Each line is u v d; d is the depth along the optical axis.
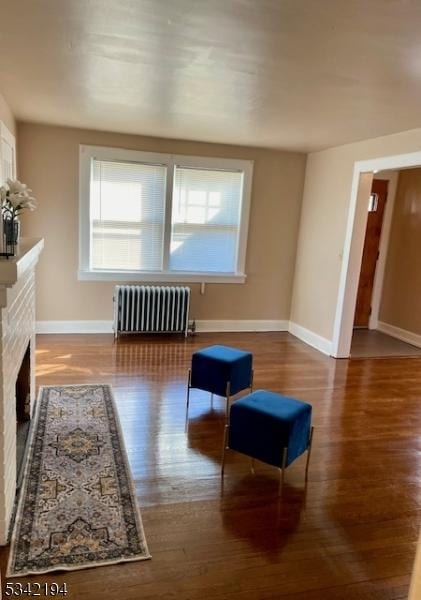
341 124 3.99
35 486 2.43
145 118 4.25
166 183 5.45
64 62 2.71
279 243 6.06
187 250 5.75
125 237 5.48
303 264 5.98
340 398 4.00
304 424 2.61
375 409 3.79
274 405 2.62
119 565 1.94
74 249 5.31
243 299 6.07
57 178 5.10
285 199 5.95
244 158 5.66
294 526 2.27
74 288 5.41
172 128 4.68
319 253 5.59
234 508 2.38
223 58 2.47
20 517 2.18
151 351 4.96
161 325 5.46
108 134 5.14
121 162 5.27
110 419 3.29
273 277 6.14
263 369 4.66
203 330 5.98
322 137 4.67
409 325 6.11
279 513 2.37
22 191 2.12
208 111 3.80
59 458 2.73
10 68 2.85
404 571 2.01
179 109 3.79
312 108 3.48
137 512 2.29
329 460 2.95
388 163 4.38
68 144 5.05
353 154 4.93
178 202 5.59
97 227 5.37
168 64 2.63
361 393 4.13
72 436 3.00
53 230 5.21
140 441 3.01
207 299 5.92
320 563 2.03
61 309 5.43
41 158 5.01
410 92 2.90
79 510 2.27
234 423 2.61
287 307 6.29
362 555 2.10
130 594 1.80
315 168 5.71
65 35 2.27
